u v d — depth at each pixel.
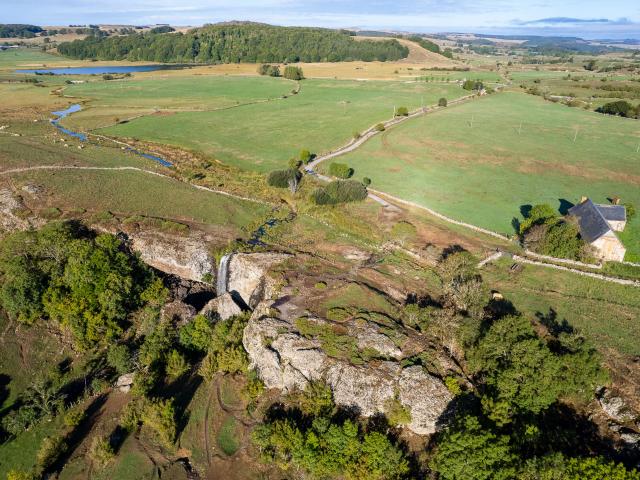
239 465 45.16
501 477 36.34
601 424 44.72
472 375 50.06
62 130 150.12
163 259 75.00
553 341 54.12
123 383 55.78
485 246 77.25
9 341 60.88
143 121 165.88
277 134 150.88
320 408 46.66
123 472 45.22
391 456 41.00
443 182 107.75
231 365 54.62
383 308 59.84
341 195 94.25
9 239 75.94
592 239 68.88
